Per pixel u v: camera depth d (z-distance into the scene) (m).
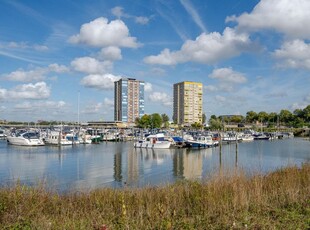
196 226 8.28
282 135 114.06
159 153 55.91
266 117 165.12
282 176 14.96
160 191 12.80
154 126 135.88
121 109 188.50
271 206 10.21
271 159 47.16
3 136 89.19
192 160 45.91
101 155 51.38
